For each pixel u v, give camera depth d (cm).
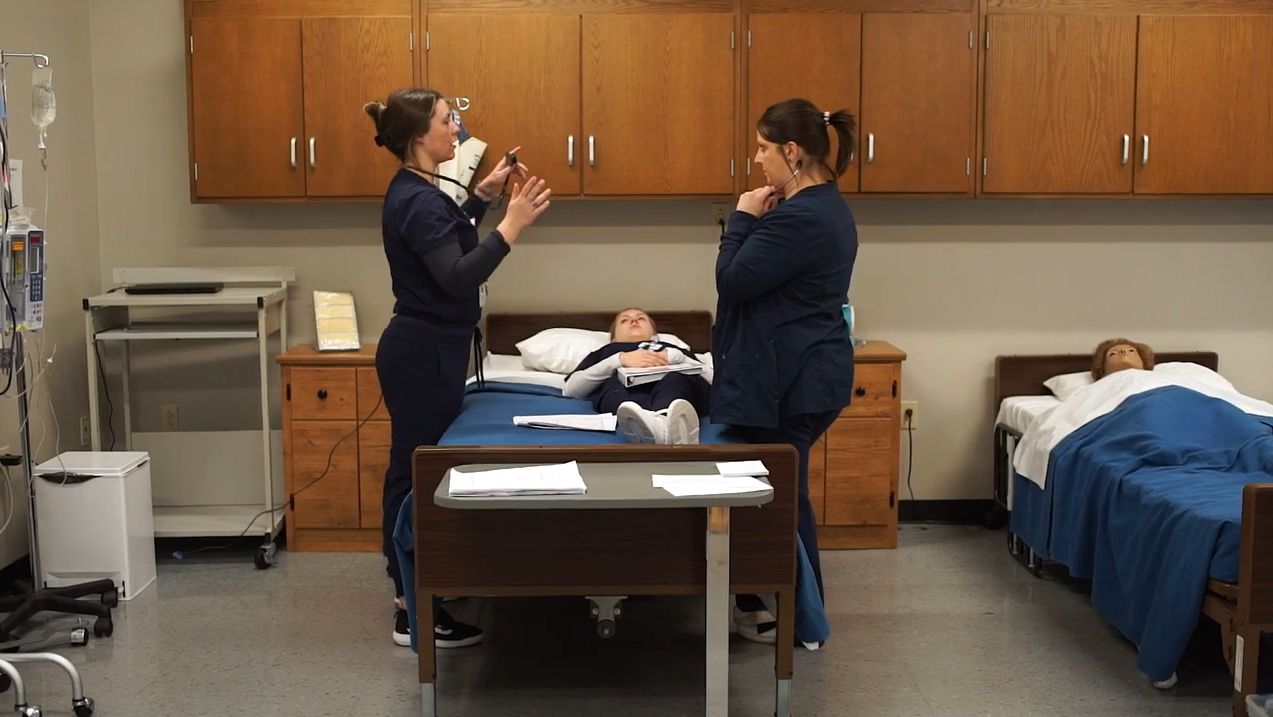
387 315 463
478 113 428
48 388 416
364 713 289
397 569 327
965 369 470
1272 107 431
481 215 347
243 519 434
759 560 260
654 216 461
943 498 476
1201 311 468
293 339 462
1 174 320
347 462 428
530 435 310
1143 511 317
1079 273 466
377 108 318
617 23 425
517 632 345
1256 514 263
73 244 435
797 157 294
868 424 431
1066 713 288
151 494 432
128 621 357
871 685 306
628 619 354
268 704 294
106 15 447
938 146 430
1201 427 357
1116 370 429
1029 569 411
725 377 300
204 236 458
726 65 428
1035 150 432
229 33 424
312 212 458
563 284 464
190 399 465
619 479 244
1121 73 429
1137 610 311
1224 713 288
